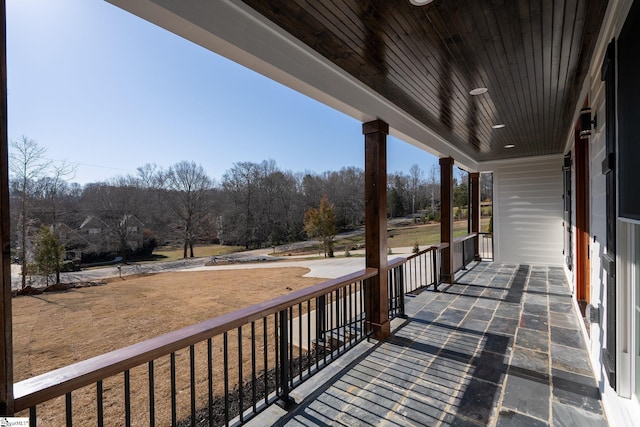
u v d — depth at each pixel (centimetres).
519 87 307
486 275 639
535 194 743
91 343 780
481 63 257
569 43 225
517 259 764
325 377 256
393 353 298
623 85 143
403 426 196
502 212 780
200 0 162
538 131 485
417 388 238
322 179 2856
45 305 1125
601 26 202
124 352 130
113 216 1959
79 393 459
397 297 402
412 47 232
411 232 2711
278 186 2709
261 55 196
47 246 1489
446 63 257
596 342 249
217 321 172
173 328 874
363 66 263
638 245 165
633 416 154
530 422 197
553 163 721
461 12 189
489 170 796
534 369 263
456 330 353
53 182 1582
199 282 1470
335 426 197
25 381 106
